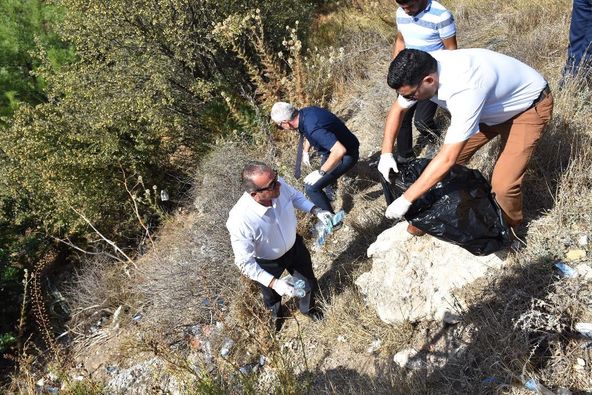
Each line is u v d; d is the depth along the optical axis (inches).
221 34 262.7
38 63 368.2
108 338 207.5
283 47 309.1
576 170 133.7
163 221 271.4
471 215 112.6
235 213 124.6
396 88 97.6
